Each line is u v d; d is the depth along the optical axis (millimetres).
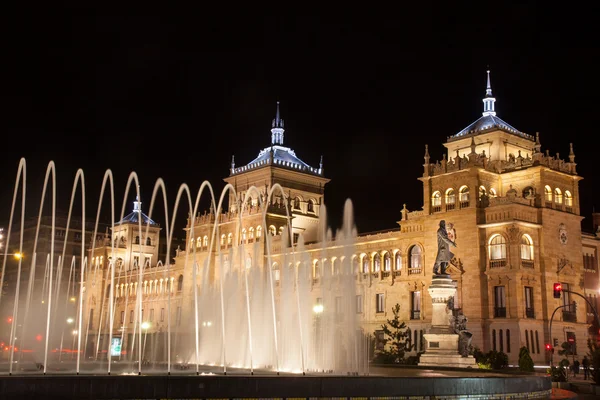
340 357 79062
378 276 94938
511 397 34156
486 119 97125
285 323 85875
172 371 46438
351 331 89000
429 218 88375
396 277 92250
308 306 100812
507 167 88938
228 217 124750
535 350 78750
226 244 124250
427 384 30750
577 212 89188
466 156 95000
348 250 93750
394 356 72250
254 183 126438
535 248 82312
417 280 88938
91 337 154875
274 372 46031
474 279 81938
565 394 39750
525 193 86375
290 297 103562
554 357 79750
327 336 86062
